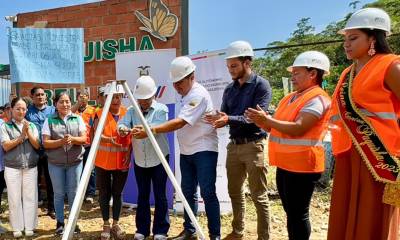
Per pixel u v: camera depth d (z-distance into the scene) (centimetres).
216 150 409
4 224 551
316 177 317
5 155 490
